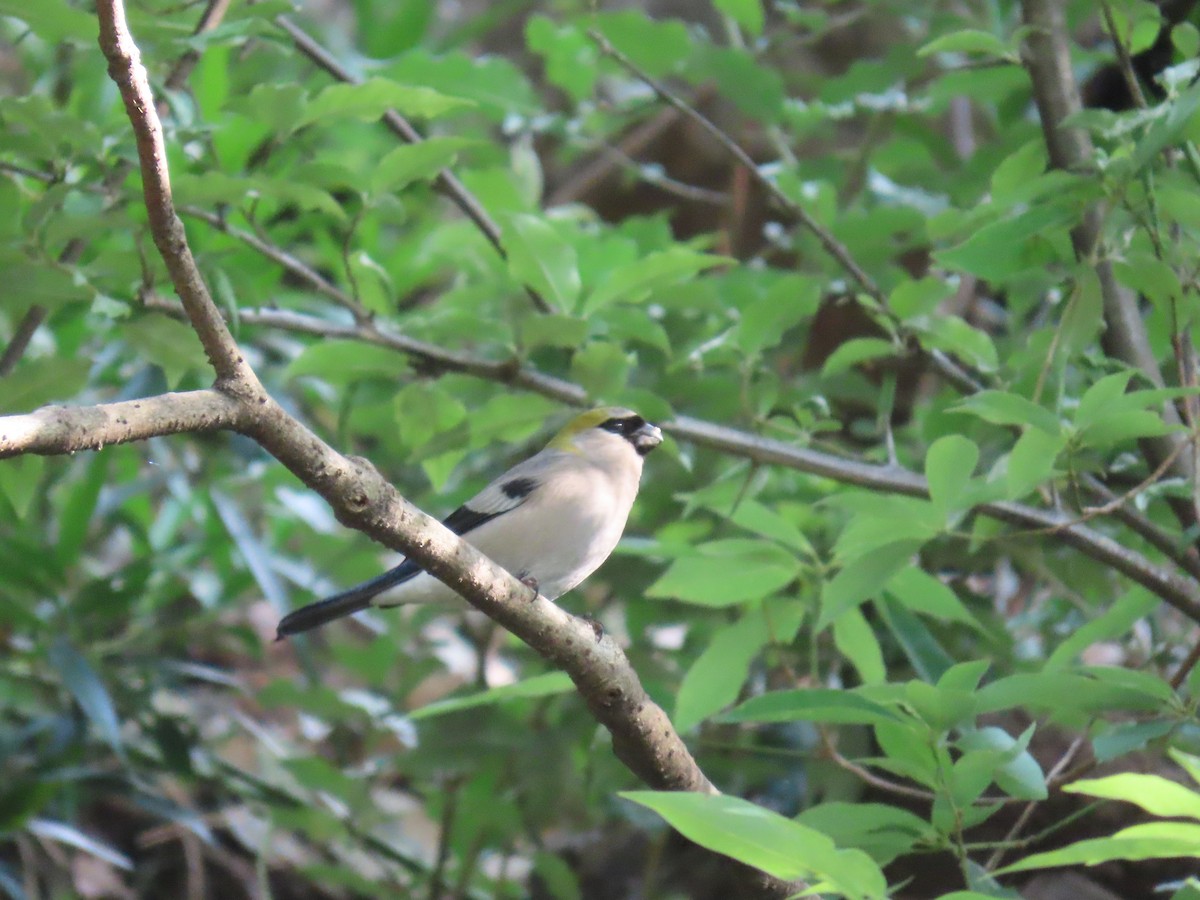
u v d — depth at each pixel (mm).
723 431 9133
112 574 12117
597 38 10539
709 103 19000
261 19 8039
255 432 5781
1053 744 10148
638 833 13359
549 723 12539
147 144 5391
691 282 9727
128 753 12633
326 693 12062
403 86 8188
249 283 8734
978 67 10969
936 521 7426
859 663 8633
